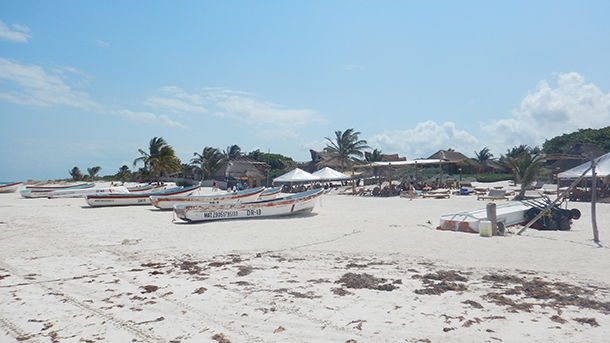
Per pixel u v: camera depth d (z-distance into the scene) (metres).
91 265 9.12
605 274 7.88
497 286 7.12
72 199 35.00
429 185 39.47
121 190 35.19
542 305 6.09
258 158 82.19
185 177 74.38
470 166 62.88
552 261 9.05
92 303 6.45
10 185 48.81
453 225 13.80
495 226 12.97
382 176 50.81
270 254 10.28
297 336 5.10
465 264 8.88
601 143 63.78
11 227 15.89
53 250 10.98
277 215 18.69
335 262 9.26
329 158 60.41
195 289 7.14
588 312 5.78
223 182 56.34
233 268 8.73
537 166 31.08
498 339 4.91
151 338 5.09
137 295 6.84
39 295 6.89
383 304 6.25
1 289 7.25
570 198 26.44
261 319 5.69
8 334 5.26
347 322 5.54
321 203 26.62
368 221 16.73
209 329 5.36
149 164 61.16
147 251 10.81
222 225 16.25
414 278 7.72
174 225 16.48
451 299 6.43
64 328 5.44
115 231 14.71
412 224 15.57
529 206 16.06
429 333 5.12
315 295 6.74
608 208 21.42
